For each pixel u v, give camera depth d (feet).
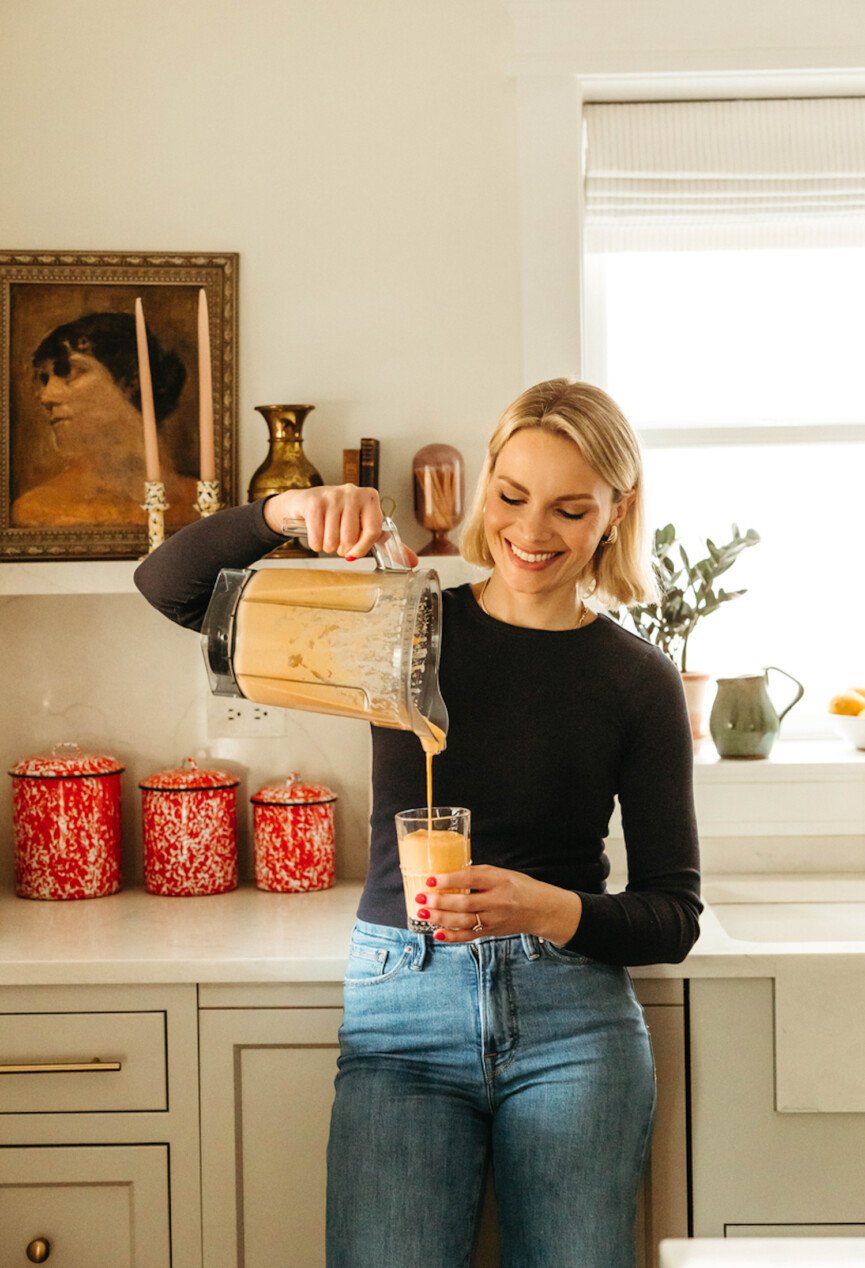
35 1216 5.80
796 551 8.22
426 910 4.52
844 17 7.22
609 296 8.14
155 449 6.86
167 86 7.30
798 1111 5.63
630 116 7.56
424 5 7.30
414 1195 4.83
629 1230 4.93
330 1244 4.91
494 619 5.30
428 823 4.52
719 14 7.23
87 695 7.48
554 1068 5.00
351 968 5.28
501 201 7.36
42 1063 5.77
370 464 7.09
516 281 7.39
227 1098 5.74
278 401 7.40
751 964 5.60
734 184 7.57
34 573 6.80
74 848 6.91
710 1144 5.68
